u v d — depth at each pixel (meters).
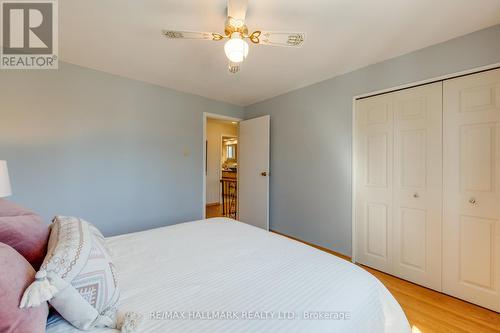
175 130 3.24
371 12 1.56
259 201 3.65
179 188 3.29
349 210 2.56
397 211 2.18
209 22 1.71
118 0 1.47
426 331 1.48
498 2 1.45
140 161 2.92
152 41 1.97
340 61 2.30
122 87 2.75
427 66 1.99
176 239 1.59
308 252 1.36
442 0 1.44
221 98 3.64
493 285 1.68
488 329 1.50
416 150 2.06
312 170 2.98
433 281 1.96
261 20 1.66
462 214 1.81
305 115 3.07
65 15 1.63
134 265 1.19
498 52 1.66
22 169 2.15
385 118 2.27
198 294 0.94
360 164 2.47
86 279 0.75
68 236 0.84
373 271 2.31
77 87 2.44
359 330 0.82
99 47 2.08
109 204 2.67
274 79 2.82
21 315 0.57
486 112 1.71
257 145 3.71
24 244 0.87
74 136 2.43
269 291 0.95
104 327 0.76
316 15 1.60
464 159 1.80
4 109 2.06
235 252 1.36
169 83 2.99
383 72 2.27
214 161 6.24
